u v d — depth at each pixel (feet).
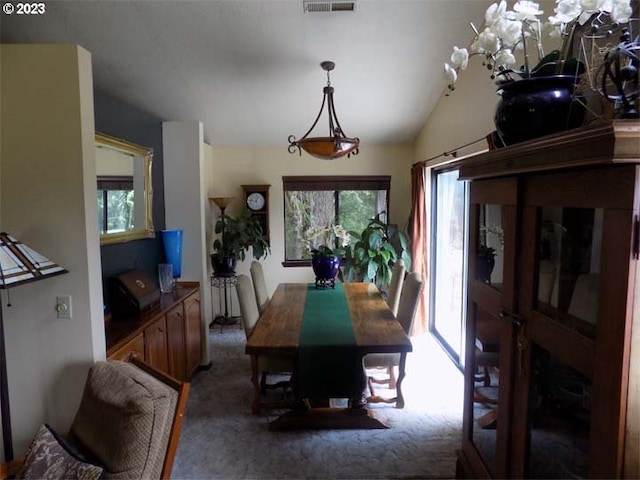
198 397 10.11
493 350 4.58
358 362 7.53
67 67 6.02
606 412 2.71
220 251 14.79
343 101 12.34
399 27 8.71
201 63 9.86
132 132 10.95
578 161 2.73
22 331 6.35
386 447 7.88
